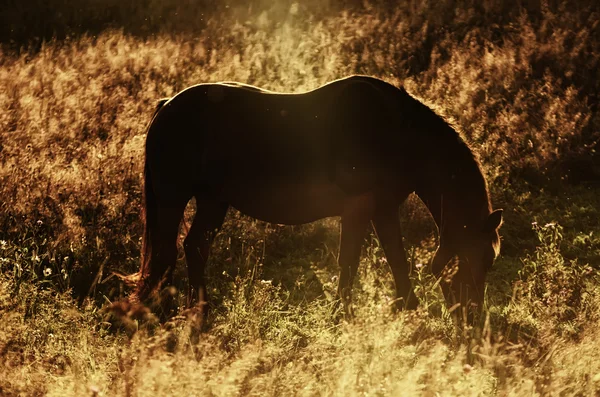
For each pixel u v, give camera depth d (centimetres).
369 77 1396
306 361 1197
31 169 1911
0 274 1389
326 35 3384
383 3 3816
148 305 1420
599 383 1083
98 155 2036
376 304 1314
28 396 1050
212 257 1708
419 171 1378
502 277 1667
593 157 2241
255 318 1319
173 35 3581
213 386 977
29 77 2819
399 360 1092
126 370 1013
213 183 1416
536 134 2298
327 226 1862
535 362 1172
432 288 1467
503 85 2684
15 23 3966
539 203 2031
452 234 1350
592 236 1852
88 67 2984
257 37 3459
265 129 1388
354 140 1364
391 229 1405
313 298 1541
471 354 1187
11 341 1197
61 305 1359
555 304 1397
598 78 2792
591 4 3516
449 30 3431
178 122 1412
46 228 1766
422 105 1381
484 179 1358
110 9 4162
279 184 1387
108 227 1769
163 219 1430
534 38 3102
